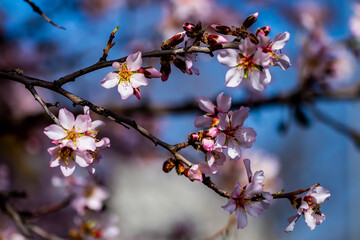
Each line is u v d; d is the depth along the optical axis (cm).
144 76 212
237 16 540
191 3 517
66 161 206
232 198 214
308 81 494
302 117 487
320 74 498
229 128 220
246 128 221
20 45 517
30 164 626
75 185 417
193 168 212
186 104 516
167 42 215
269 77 209
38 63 521
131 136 578
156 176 873
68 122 207
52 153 205
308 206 221
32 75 528
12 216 358
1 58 515
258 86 209
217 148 213
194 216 906
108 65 210
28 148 532
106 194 423
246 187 213
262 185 220
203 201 963
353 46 508
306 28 514
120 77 212
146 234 794
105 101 527
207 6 524
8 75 210
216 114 223
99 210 416
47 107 208
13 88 554
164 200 849
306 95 489
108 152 602
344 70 506
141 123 567
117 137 577
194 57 218
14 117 529
